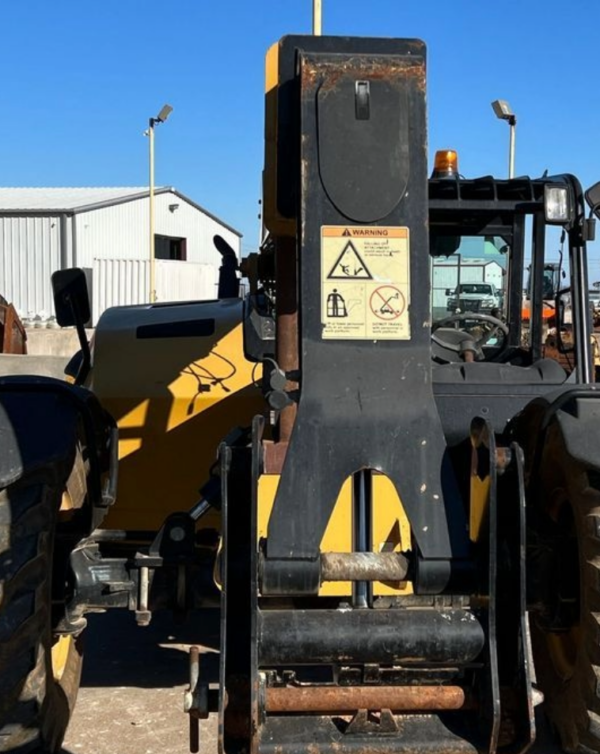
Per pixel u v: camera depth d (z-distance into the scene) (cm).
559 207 435
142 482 509
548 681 365
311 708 282
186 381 513
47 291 2983
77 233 2980
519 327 516
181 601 378
